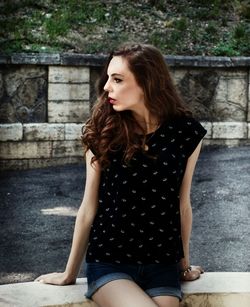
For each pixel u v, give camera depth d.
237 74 11.25
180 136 2.43
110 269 2.39
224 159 10.19
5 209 7.34
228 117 11.33
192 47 11.79
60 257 5.54
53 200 7.83
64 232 6.37
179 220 2.49
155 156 2.37
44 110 10.29
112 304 2.30
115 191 2.39
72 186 8.66
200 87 11.12
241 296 2.64
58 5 12.09
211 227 6.57
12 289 2.62
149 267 2.39
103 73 2.52
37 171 9.77
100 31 11.69
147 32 11.97
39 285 2.67
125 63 2.37
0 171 9.78
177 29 12.17
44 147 10.10
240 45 12.00
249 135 11.24
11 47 10.56
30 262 5.39
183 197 2.54
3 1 11.68
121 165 2.38
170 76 2.47
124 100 2.38
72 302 2.51
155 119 2.42
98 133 2.44
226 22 12.66
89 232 2.54
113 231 2.38
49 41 11.07
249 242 6.05
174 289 2.40
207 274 2.85
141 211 2.36
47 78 10.22
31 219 6.88
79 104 10.37
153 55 2.40
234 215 7.08
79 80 10.31
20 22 11.34
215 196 7.96
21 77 10.12
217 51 11.71
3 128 9.84
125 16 12.27
